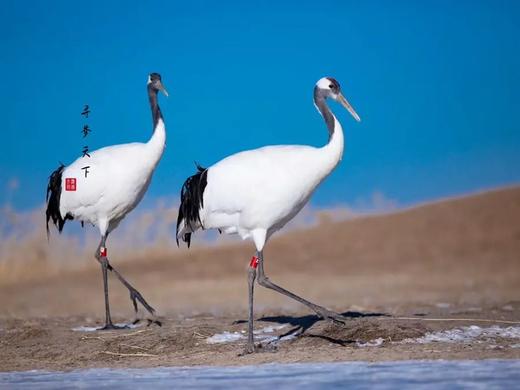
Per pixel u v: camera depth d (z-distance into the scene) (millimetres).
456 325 13273
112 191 15641
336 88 13203
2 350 13430
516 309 16812
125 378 10445
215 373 10516
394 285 29469
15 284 33688
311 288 29500
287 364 10930
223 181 12883
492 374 9727
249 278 12594
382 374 9898
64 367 11758
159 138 15797
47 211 16500
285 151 12867
